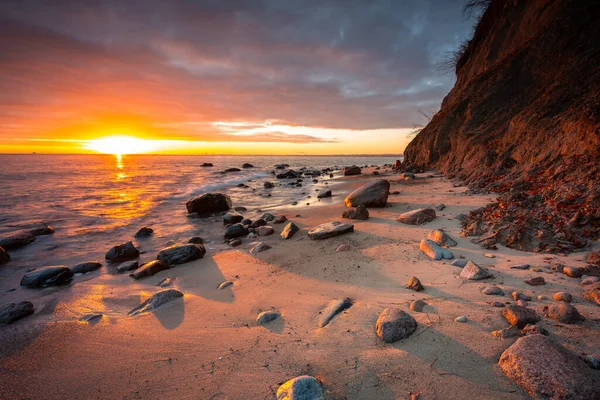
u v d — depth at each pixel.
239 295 4.54
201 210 12.65
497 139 14.77
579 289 3.61
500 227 5.92
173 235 9.25
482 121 17.56
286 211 11.81
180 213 12.78
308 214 10.80
